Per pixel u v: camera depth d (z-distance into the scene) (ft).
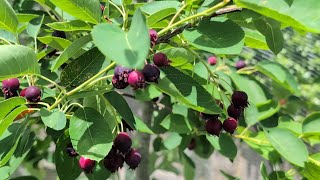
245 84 0.97
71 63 0.71
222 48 0.60
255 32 0.75
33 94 0.66
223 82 0.94
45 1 0.84
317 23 0.51
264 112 0.99
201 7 0.69
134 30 0.47
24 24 0.87
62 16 0.86
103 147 0.64
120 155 0.69
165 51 0.72
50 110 0.66
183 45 0.71
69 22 0.72
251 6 0.51
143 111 1.20
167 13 0.70
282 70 0.92
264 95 1.04
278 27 0.61
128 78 0.58
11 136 0.73
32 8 1.04
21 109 0.66
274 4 0.53
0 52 0.57
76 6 0.64
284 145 0.87
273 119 1.01
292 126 1.01
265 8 0.50
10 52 0.58
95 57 0.71
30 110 0.70
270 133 0.89
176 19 0.72
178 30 0.66
